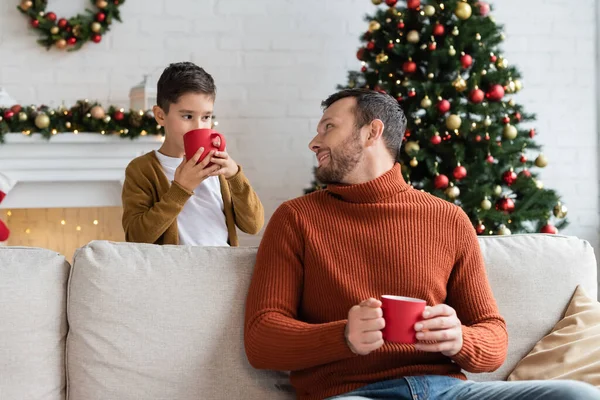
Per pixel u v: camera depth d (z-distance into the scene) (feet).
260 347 4.82
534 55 13.50
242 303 5.29
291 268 5.12
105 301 5.11
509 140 10.91
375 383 4.81
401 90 10.85
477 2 10.97
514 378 5.46
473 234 5.38
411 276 5.06
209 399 5.10
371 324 4.36
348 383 4.87
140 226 6.47
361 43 13.02
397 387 4.74
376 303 4.37
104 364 5.03
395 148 5.64
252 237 12.73
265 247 5.23
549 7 13.50
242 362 5.19
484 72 10.77
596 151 13.67
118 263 5.23
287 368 4.84
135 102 11.69
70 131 11.14
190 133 6.19
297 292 5.13
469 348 4.69
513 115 11.11
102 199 11.52
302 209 5.28
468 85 10.66
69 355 5.10
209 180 7.09
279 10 12.84
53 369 5.07
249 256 5.48
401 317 4.34
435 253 5.17
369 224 5.18
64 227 12.07
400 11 10.97
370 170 5.50
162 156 7.07
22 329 4.96
